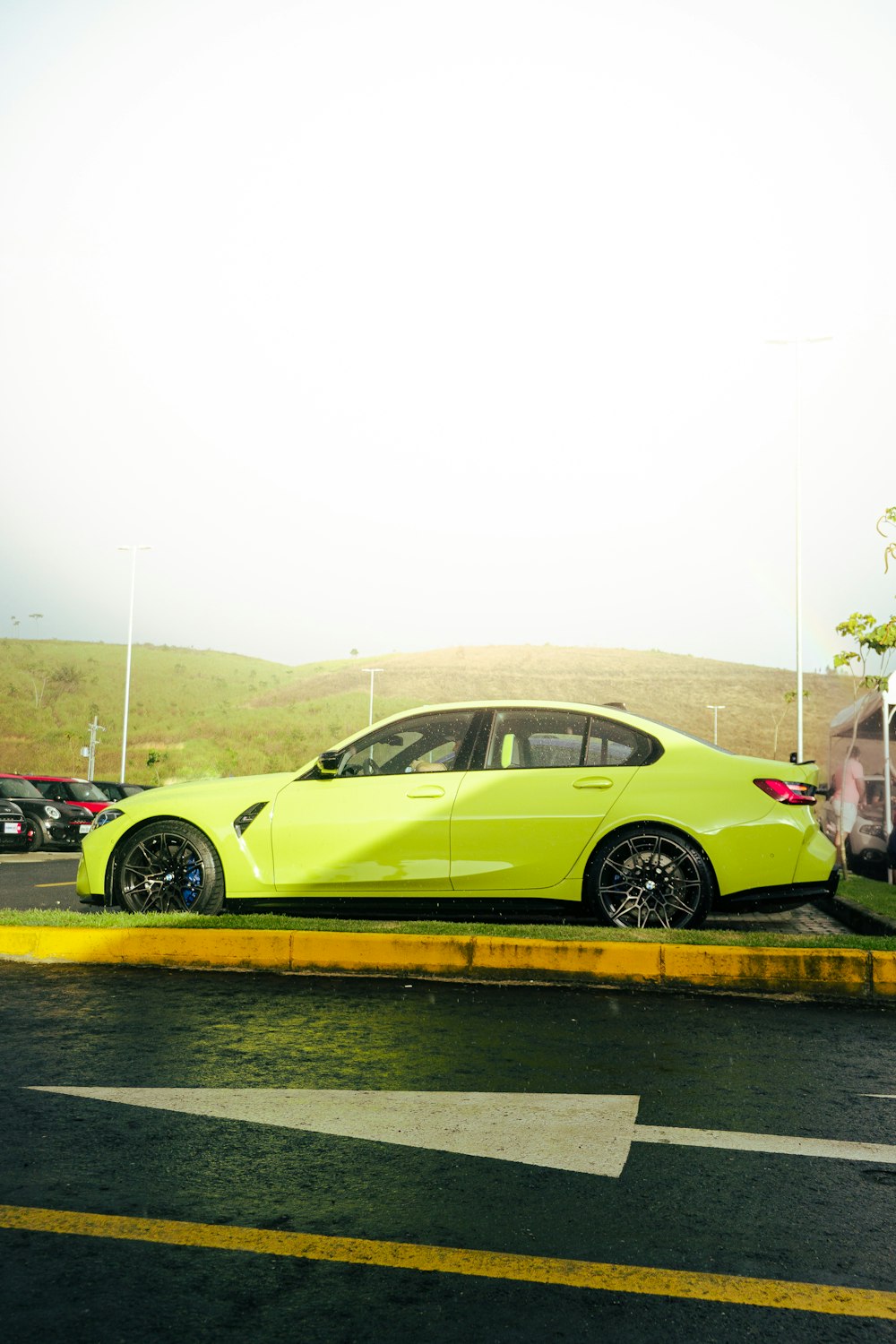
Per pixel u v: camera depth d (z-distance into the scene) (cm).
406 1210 332
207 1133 394
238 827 769
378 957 667
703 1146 389
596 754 764
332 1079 461
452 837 746
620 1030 548
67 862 1731
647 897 735
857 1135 404
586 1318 271
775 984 634
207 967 682
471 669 10250
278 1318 269
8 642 9912
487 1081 462
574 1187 351
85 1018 554
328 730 7319
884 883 1170
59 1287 283
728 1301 281
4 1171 356
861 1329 269
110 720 7506
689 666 10675
